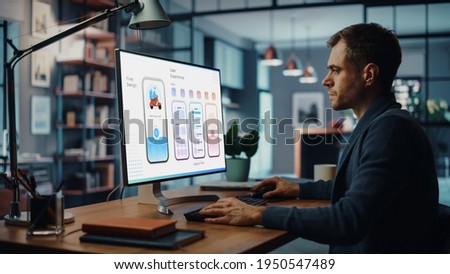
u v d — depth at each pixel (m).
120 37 6.37
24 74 5.55
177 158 1.49
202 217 1.25
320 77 12.14
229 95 10.91
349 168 1.27
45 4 5.41
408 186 1.17
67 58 5.96
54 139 5.98
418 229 1.19
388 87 1.30
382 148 1.13
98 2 6.06
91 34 6.08
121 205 1.51
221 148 1.73
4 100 3.75
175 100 1.49
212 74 1.70
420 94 10.16
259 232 1.12
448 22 9.30
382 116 1.19
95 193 6.21
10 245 1.02
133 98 1.32
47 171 5.52
